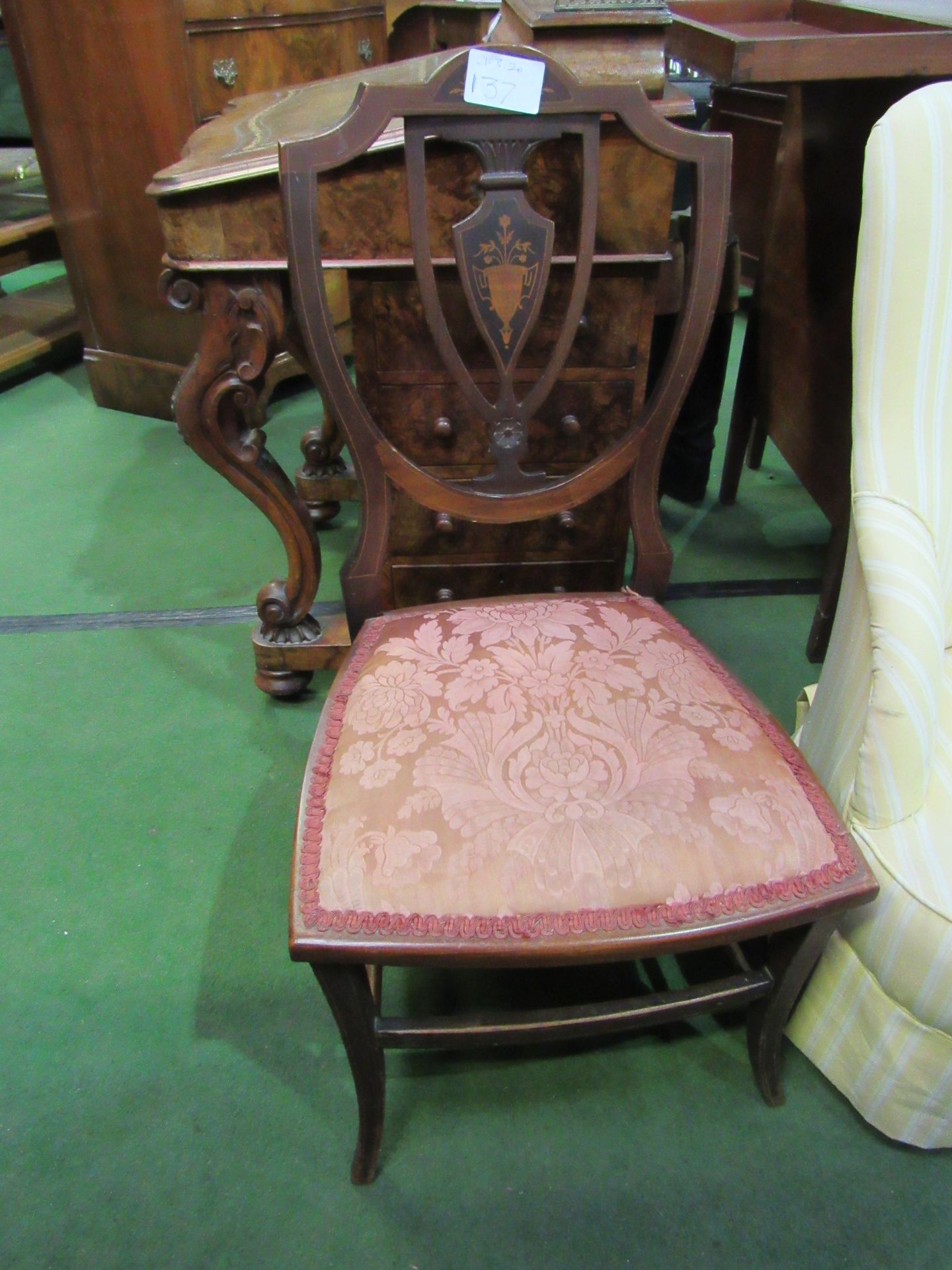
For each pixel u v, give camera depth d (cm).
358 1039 81
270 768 139
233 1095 100
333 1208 90
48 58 202
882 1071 89
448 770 79
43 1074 101
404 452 128
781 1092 98
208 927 117
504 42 113
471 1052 104
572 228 108
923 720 79
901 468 81
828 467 149
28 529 198
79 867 124
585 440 129
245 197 104
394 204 104
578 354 121
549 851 73
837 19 134
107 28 191
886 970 83
